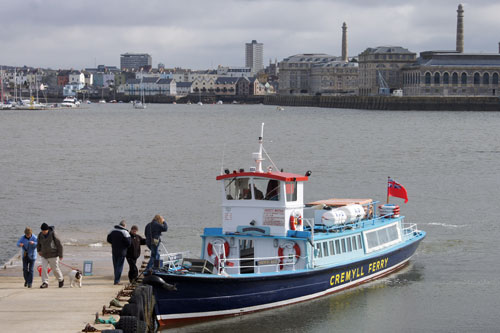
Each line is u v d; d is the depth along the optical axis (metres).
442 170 123.81
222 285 42.03
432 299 48.53
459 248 63.62
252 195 45.78
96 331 32.69
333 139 195.62
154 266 40.78
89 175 114.75
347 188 100.06
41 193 95.19
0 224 74.50
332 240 48.28
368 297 48.69
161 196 92.69
